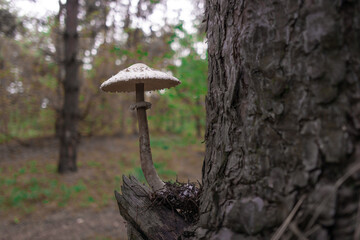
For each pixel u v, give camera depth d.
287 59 0.28
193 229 0.35
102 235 1.13
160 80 0.47
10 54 2.65
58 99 2.80
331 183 0.25
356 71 0.25
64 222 1.27
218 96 0.35
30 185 1.71
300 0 0.27
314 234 0.25
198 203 0.38
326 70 0.26
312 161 0.26
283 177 0.28
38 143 2.99
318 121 0.26
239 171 0.31
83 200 1.53
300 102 0.27
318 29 0.26
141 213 0.40
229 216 0.31
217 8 0.36
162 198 0.40
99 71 2.51
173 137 3.48
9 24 1.81
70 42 1.91
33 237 1.12
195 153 2.49
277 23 0.28
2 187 1.67
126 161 2.34
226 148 0.33
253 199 0.29
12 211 1.38
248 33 0.30
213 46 0.37
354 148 0.24
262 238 0.28
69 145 1.99
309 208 0.26
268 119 0.29
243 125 0.31
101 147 2.90
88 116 3.22
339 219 0.24
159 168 1.96
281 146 0.28
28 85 2.77
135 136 3.75
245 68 0.31
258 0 0.30
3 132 2.94
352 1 0.25
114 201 1.53
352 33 0.25
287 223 0.27
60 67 2.53
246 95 0.31
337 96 0.25
